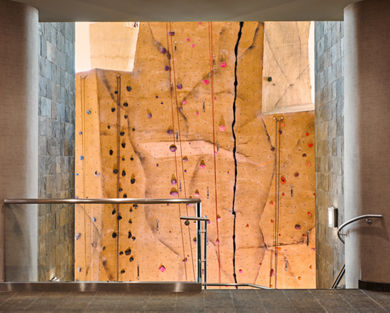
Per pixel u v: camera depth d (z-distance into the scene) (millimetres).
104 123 7020
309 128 7062
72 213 4750
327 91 6262
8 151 4160
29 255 4199
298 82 7039
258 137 7066
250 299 3734
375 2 4121
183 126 7043
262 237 7047
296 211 7055
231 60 7023
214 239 7035
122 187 7035
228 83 7031
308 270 7027
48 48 5840
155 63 7016
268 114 7062
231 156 7051
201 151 7043
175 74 7035
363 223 4164
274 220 7059
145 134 7039
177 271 4105
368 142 4145
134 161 7039
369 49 4141
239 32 7016
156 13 4621
